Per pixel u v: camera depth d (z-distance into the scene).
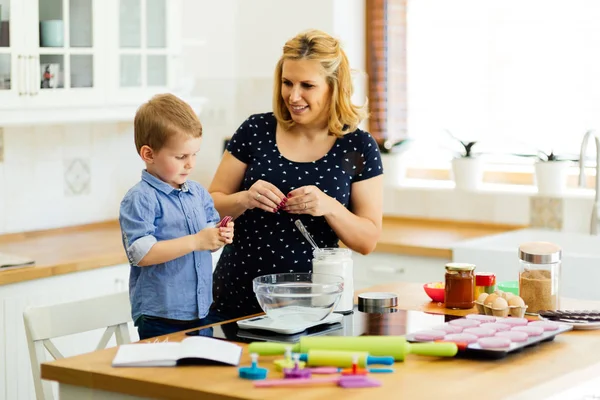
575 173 4.68
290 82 2.87
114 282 3.98
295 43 2.87
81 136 4.62
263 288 2.47
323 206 2.81
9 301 3.62
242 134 3.07
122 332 2.92
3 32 3.79
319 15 4.97
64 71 4.02
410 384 2.02
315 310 2.44
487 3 4.84
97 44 4.13
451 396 1.94
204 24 5.06
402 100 5.15
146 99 4.36
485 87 4.89
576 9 4.58
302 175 2.96
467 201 4.91
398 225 4.95
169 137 2.70
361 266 4.55
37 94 3.91
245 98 5.21
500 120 4.88
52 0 3.95
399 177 5.13
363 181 3.01
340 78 2.91
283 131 3.03
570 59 4.63
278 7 5.07
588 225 4.56
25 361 3.69
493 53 4.85
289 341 2.36
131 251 2.66
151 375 2.08
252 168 3.02
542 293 2.75
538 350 2.34
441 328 2.37
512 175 4.89
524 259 2.77
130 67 4.29
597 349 2.35
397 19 5.11
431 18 5.02
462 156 4.88
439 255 4.28
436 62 5.02
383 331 2.44
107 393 2.12
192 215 2.84
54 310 2.74
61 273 3.76
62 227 4.57
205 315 2.85
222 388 1.97
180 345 2.29
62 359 2.23
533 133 4.79
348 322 2.57
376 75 5.18
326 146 3.00
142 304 2.76
